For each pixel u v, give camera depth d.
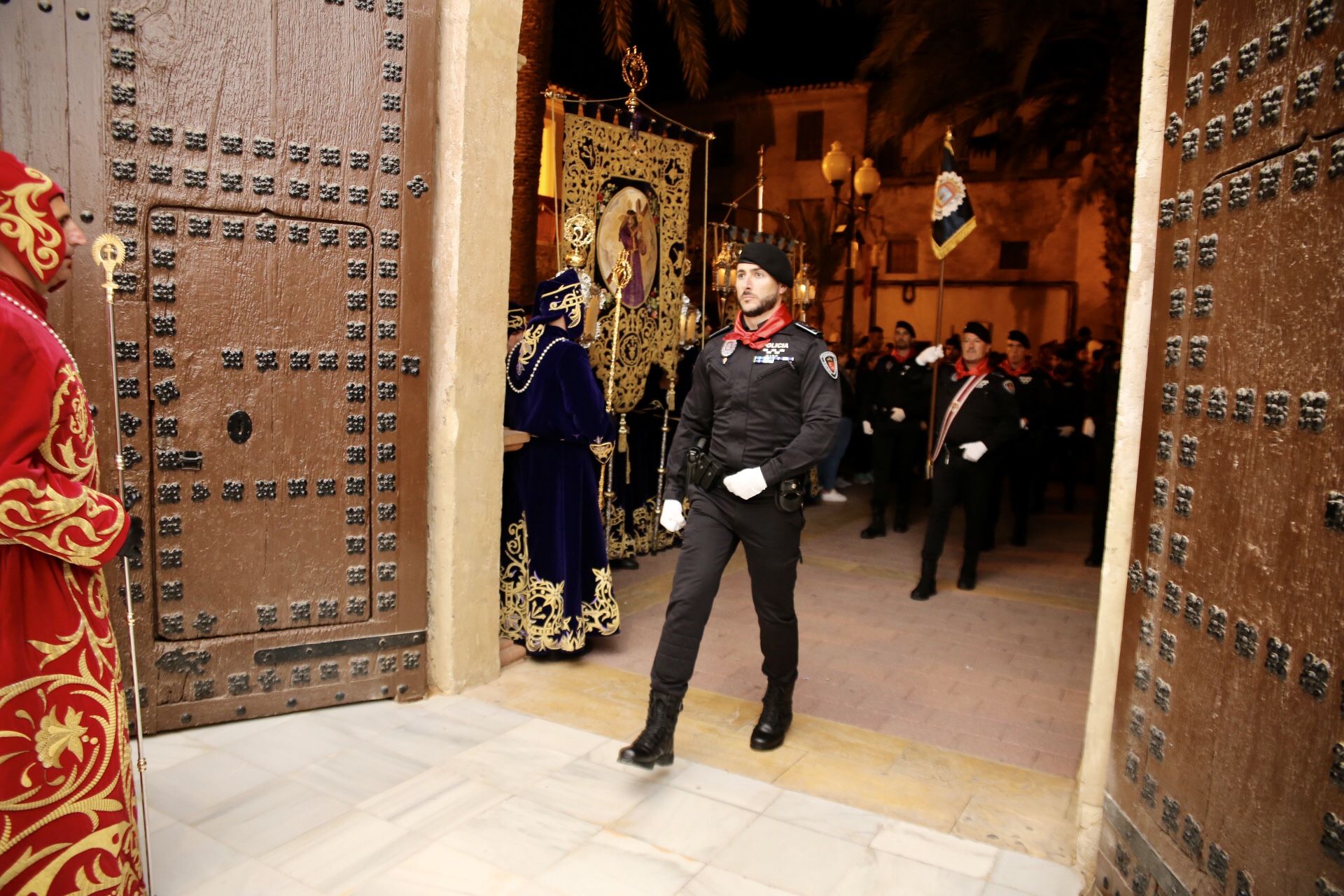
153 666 3.38
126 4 3.10
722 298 7.64
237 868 2.61
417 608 3.82
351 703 3.74
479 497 3.92
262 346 3.44
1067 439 9.85
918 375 7.86
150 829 2.79
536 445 4.26
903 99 11.36
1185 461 2.16
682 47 10.20
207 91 3.25
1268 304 1.84
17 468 1.90
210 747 3.35
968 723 3.88
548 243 9.36
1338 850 1.57
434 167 3.69
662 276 6.27
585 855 2.74
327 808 2.95
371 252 3.59
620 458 6.26
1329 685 1.61
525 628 4.28
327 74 3.43
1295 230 1.76
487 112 3.71
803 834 2.90
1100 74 11.93
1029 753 3.59
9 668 1.95
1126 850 2.35
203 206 3.28
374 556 3.72
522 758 3.35
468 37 3.59
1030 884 2.67
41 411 1.96
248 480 3.46
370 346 3.63
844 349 12.38
